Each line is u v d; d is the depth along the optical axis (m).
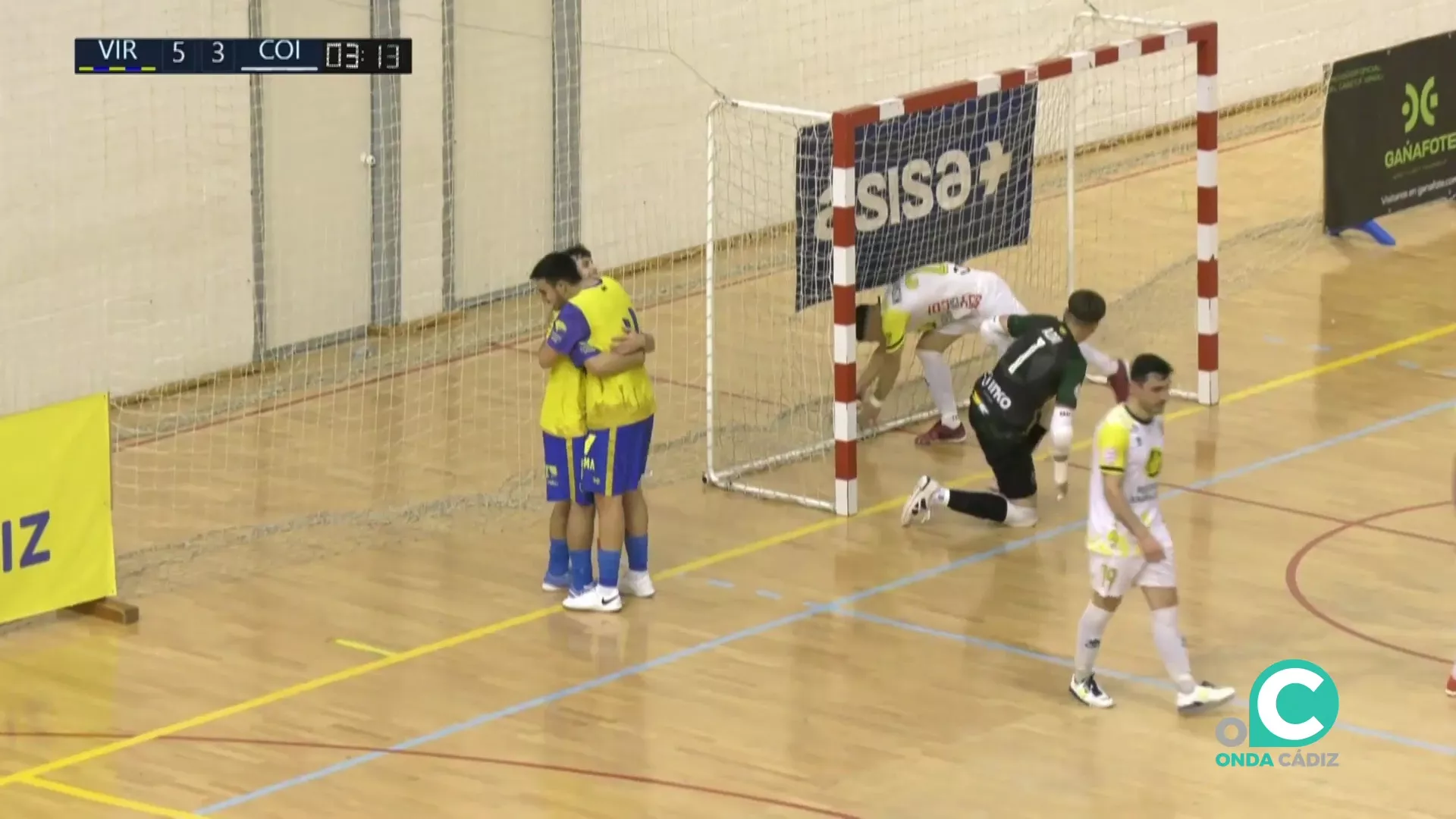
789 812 13.80
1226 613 17.23
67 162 23.05
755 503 20.39
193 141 24.23
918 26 31.95
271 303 25.47
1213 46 22.11
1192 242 29.52
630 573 17.88
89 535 17.62
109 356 23.84
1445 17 39.72
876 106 19.31
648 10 28.58
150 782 14.43
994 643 16.81
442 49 26.61
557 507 18.00
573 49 27.88
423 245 26.97
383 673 16.39
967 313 21.41
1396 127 29.55
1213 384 22.75
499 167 27.58
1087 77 34.19
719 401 23.72
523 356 26.06
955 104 21.70
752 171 29.98
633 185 29.00
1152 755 14.68
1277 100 38.16
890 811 13.82
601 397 17.17
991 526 19.56
